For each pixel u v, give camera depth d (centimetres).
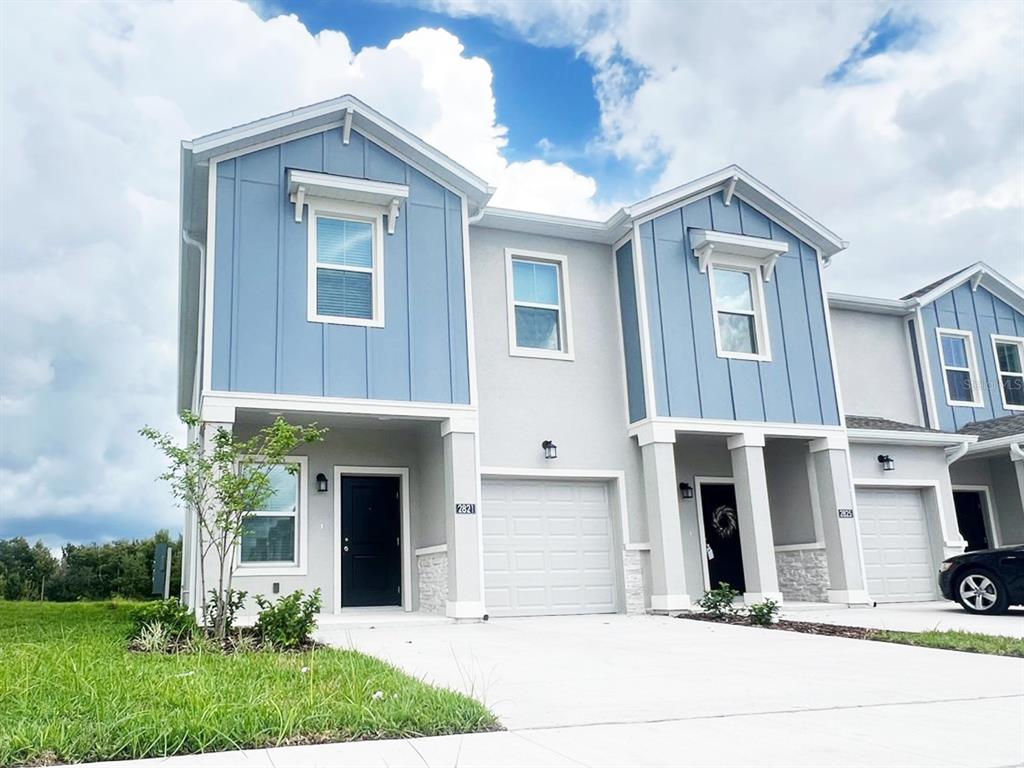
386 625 1105
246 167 1175
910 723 506
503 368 1367
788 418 1452
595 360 1434
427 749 430
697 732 477
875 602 1498
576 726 490
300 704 488
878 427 1606
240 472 1091
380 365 1191
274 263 1161
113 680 561
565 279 1445
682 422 1374
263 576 1213
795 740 460
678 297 1427
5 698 507
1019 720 517
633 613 1340
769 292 1498
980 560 1217
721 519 1537
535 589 1330
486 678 664
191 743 428
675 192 1438
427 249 1259
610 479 1406
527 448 1352
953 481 1778
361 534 1320
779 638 959
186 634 856
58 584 2959
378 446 1340
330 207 1216
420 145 1256
